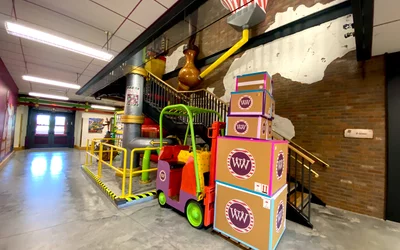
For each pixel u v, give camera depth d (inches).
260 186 75.0
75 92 341.7
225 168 87.6
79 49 145.3
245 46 184.2
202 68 226.5
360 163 121.6
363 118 121.3
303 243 85.4
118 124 284.4
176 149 131.6
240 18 148.9
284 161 88.7
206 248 79.2
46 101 411.5
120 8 111.7
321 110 137.4
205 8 113.7
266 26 167.9
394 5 72.9
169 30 130.4
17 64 206.2
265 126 86.1
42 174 194.1
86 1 105.9
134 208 117.7
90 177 181.9
